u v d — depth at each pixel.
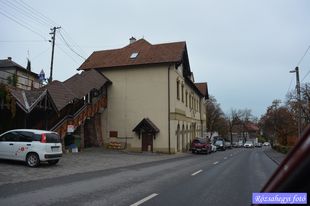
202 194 9.91
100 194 9.60
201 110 61.88
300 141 1.74
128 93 38.50
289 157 1.87
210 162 24.53
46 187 10.72
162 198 9.12
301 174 1.80
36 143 16.48
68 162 20.25
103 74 39.66
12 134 17.16
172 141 36.41
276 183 2.05
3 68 40.53
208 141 43.53
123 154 31.38
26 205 7.89
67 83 30.92
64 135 27.50
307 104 31.11
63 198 8.87
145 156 30.62
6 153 16.97
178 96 39.72
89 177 13.72
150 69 38.00
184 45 39.50
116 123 38.44
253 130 127.31
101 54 42.28
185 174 15.51
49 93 23.61
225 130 92.44
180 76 41.09
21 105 21.36
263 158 31.25
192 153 41.16
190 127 48.53
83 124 33.34
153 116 37.25
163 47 39.69
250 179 13.87
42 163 18.59
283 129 48.47
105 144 38.16
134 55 39.53
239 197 9.47
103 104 38.06
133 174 15.27
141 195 9.52
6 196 9.01
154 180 13.10
